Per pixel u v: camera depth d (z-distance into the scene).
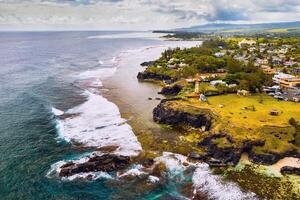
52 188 78.81
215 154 94.31
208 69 198.50
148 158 91.25
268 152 92.00
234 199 73.75
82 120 123.56
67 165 87.44
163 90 164.75
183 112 118.75
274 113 113.25
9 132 111.69
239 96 138.75
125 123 120.00
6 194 76.00
